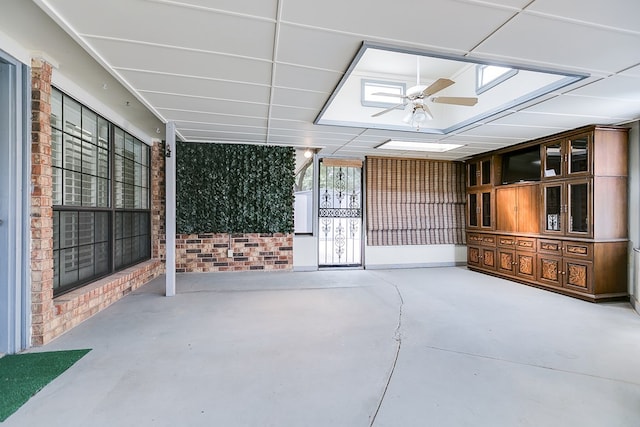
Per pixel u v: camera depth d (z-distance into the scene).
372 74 4.87
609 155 4.24
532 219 5.13
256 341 2.88
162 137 5.58
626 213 4.30
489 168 6.11
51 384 2.15
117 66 2.73
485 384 2.20
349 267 6.59
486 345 2.84
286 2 1.88
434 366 2.45
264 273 5.89
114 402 1.96
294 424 1.78
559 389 2.15
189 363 2.46
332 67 2.74
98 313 3.60
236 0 1.86
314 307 3.91
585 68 2.69
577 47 2.37
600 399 2.03
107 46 2.40
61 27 2.17
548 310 3.86
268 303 4.05
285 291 4.65
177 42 2.35
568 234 4.50
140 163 5.27
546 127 4.40
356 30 2.18
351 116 4.78
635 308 3.90
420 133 4.82
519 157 5.54
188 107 3.76
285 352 2.66
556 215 4.73
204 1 1.87
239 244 5.91
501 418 1.84
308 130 4.76
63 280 3.35
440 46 2.38
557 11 1.94
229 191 5.84
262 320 3.43
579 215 4.41
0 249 2.58
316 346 2.78
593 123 4.20
